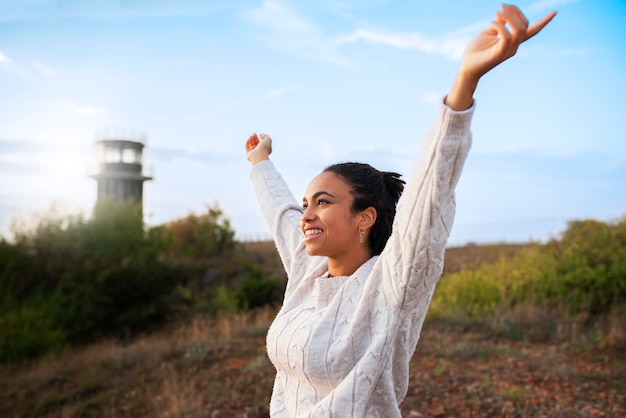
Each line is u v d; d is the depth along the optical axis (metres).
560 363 6.59
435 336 7.98
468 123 1.18
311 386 1.49
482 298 10.03
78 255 16.48
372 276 1.42
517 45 1.03
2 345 11.76
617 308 9.12
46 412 7.54
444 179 1.21
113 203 18.97
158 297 17.36
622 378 6.00
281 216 2.13
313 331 1.47
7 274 15.94
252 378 7.02
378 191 1.54
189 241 23.22
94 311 15.45
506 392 5.75
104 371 8.70
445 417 5.32
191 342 8.93
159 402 6.84
